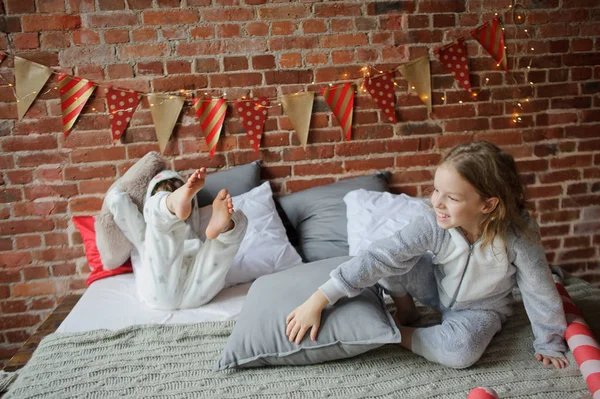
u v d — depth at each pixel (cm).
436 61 238
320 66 232
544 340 144
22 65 214
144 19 219
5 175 222
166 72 224
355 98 238
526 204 149
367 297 150
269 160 238
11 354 238
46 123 221
